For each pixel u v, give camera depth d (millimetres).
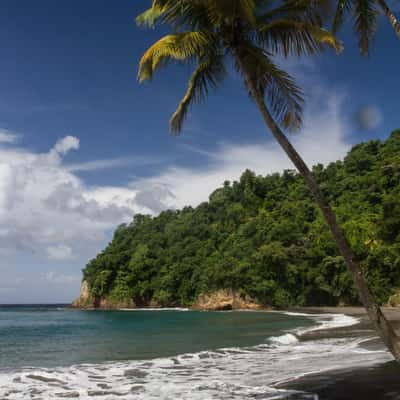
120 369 14867
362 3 11719
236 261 94062
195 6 11391
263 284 86750
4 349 23109
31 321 61781
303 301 84062
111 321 57344
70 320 64125
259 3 11844
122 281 124188
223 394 10703
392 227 66562
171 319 58281
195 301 105312
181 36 11062
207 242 120125
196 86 12781
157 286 118188
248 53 11742
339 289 79188
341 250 9320
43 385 12273
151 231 142750
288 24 11438
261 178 132250
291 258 87625
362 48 12062
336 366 14078
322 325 36531
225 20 11250
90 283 132375
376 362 14430
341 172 120875
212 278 95938
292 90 11961
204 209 143125
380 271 69438
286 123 12312
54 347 23891
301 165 10109
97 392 11234
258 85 12273
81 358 18844
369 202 93438
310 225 96188
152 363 16266
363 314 52062
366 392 10219
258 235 96875
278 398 10078
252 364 15547
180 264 114938
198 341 25578
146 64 11570
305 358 16516
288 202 113188
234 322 46188
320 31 11055
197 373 13984
